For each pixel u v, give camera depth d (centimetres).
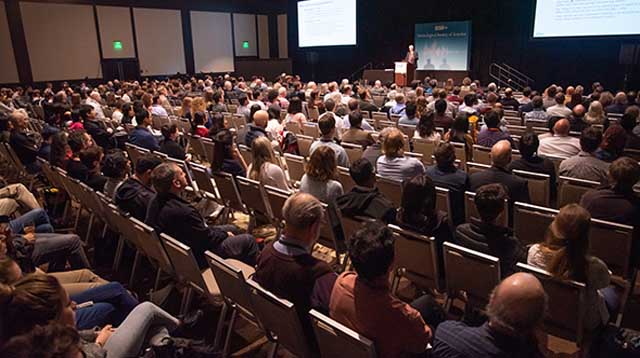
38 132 730
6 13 1449
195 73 1900
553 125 475
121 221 306
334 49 1866
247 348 264
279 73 1856
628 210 263
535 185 345
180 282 282
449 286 246
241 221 460
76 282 276
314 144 434
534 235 290
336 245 325
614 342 212
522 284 143
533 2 1212
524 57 1402
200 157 628
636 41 1095
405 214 254
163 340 200
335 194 318
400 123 628
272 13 2081
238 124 759
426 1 1553
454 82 1474
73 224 459
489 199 224
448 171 336
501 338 145
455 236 249
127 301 250
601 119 568
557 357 245
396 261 270
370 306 165
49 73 1559
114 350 196
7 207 372
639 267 273
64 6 1556
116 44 1686
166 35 1800
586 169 351
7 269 179
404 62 1379
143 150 495
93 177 384
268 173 368
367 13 1711
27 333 140
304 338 197
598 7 1102
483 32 1460
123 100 898
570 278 197
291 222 201
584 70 1309
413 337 166
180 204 275
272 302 190
